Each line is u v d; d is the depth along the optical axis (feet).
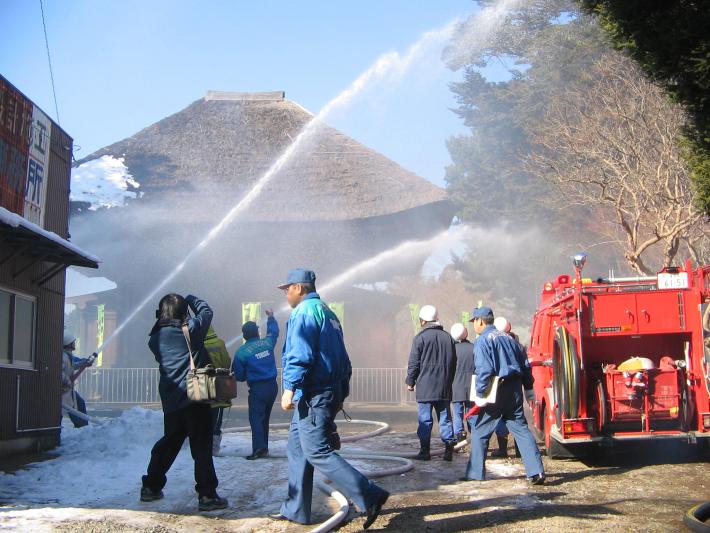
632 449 36.78
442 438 34.37
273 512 23.12
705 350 32.40
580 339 32.68
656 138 70.49
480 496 25.50
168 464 24.53
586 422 32.37
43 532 20.01
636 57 33.91
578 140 74.79
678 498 25.02
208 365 23.43
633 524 21.12
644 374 32.42
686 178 68.64
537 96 118.11
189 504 24.12
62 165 42.09
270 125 119.55
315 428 20.79
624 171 73.46
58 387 40.52
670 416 32.76
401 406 94.17
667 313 32.89
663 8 31.58
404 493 26.25
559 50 110.32
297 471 21.61
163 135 116.88
